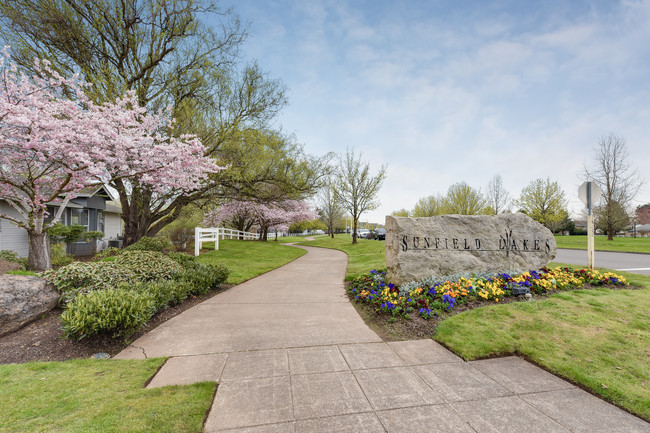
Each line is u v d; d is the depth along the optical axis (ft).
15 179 27.96
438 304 17.58
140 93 38.52
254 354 12.96
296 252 67.21
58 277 18.47
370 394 9.77
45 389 10.00
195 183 36.27
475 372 11.22
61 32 32.24
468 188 104.37
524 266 25.58
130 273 21.20
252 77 46.01
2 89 20.77
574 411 8.84
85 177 25.63
